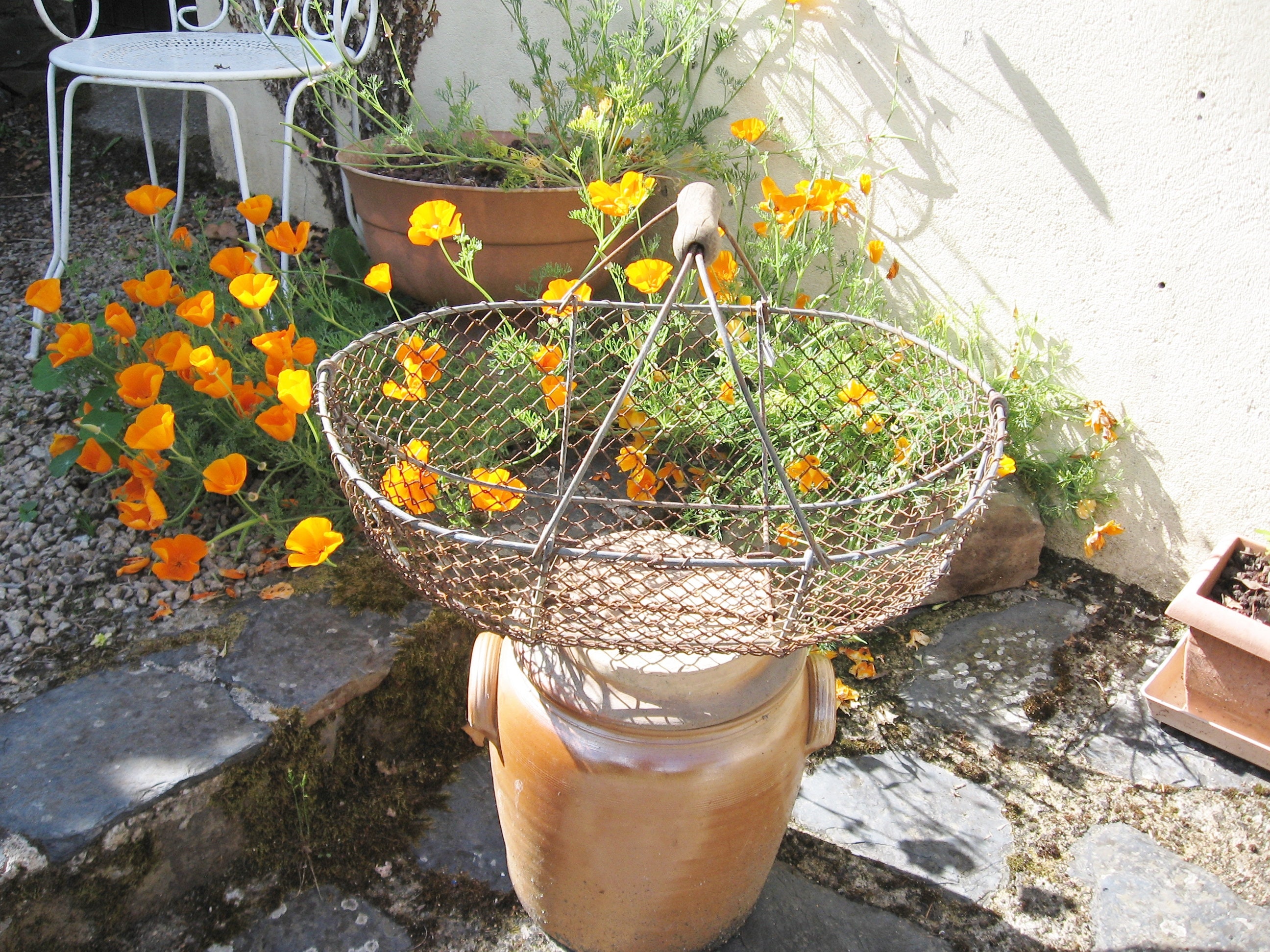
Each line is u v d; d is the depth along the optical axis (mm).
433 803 1593
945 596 2043
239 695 1497
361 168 2275
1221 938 1394
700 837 1154
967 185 2041
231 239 3070
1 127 3887
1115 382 1970
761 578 1229
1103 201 1861
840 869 1495
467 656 1743
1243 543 1821
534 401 1986
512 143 2510
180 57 2367
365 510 1090
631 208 1587
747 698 1122
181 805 1344
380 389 1500
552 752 1131
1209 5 1624
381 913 1413
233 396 1757
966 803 1612
